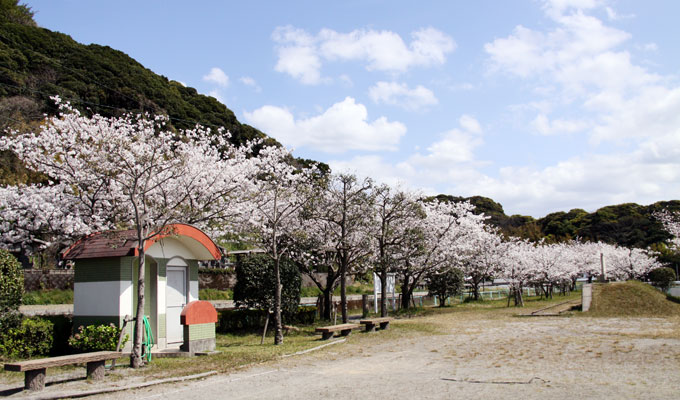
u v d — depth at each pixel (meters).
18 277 10.64
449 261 25.41
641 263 47.12
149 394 7.27
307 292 29.97
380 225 20.08
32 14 49.47
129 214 15.95
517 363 9.62
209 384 7.96
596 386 7.38
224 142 19.36
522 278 29.25
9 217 14.66
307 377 8.45
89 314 11.32
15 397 6.93
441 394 7.00
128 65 43.81
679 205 58.22
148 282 11.89
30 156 15.30
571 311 22.03
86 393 7.21
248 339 14.64
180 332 12.48
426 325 17.52
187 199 16.67
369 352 11.45
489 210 74.31
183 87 48.53
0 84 31.98
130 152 14.02
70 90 36.06
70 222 14.43
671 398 6.52
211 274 26.45
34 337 10.50
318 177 18.31
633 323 17.31
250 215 17.22
